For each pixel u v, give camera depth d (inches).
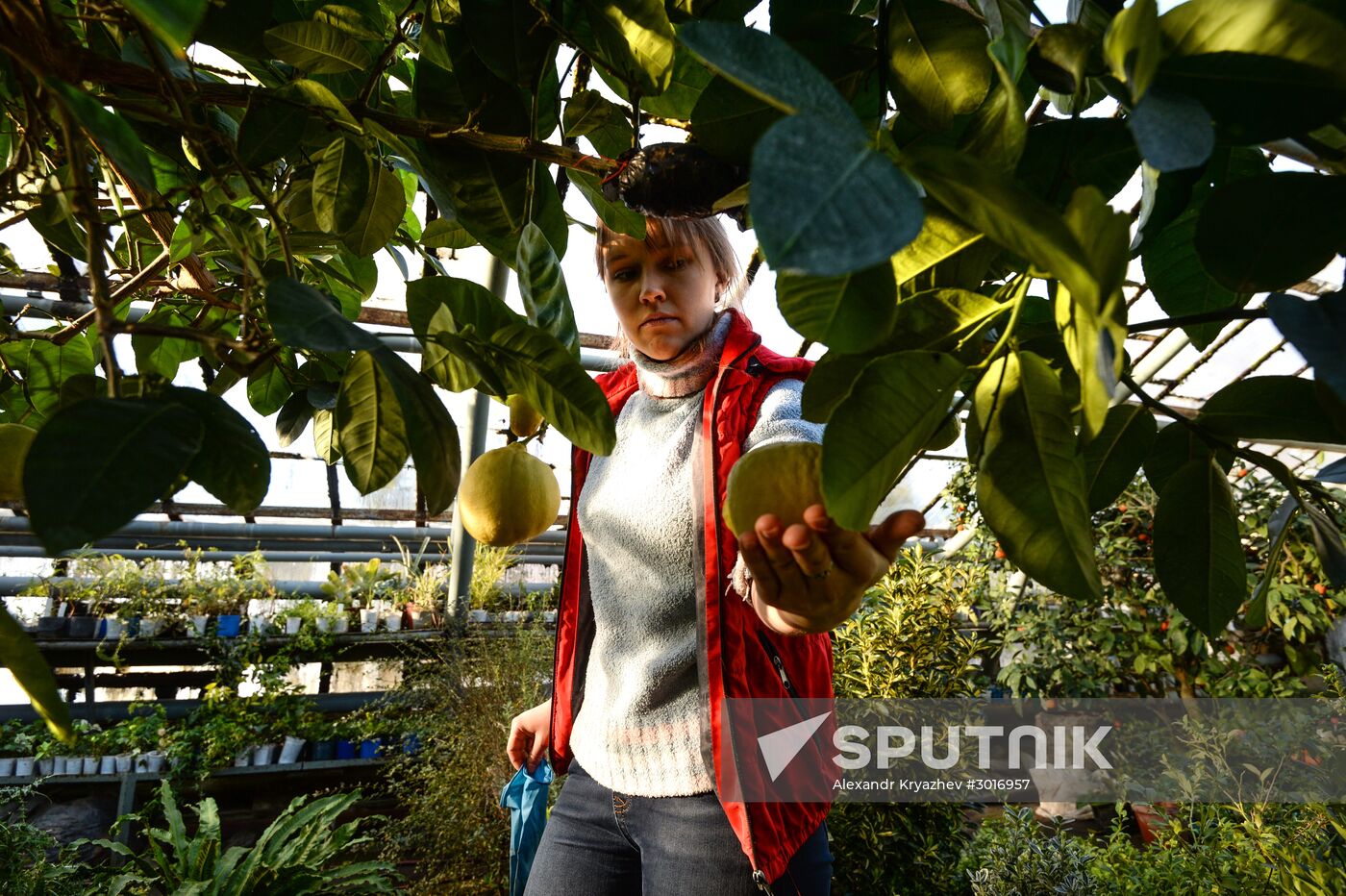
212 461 18.9
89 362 43.4
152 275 35.6
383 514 265.7
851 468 16.4
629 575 48.6
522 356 26.2
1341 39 14.9
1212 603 23.9
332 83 35.6
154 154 38.5
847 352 16.4
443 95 31.4
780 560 21.0
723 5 29.7
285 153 30.0
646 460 49.4
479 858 170.1
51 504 14.8
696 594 43.8
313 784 246.5
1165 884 103.5
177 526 255.9
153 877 143.4
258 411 52.6
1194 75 16.3
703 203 27.0
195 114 29.8
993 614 230.8
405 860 187.2
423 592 264.7
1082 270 13.2
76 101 16.4
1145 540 217.5
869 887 115.0
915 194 11.1
